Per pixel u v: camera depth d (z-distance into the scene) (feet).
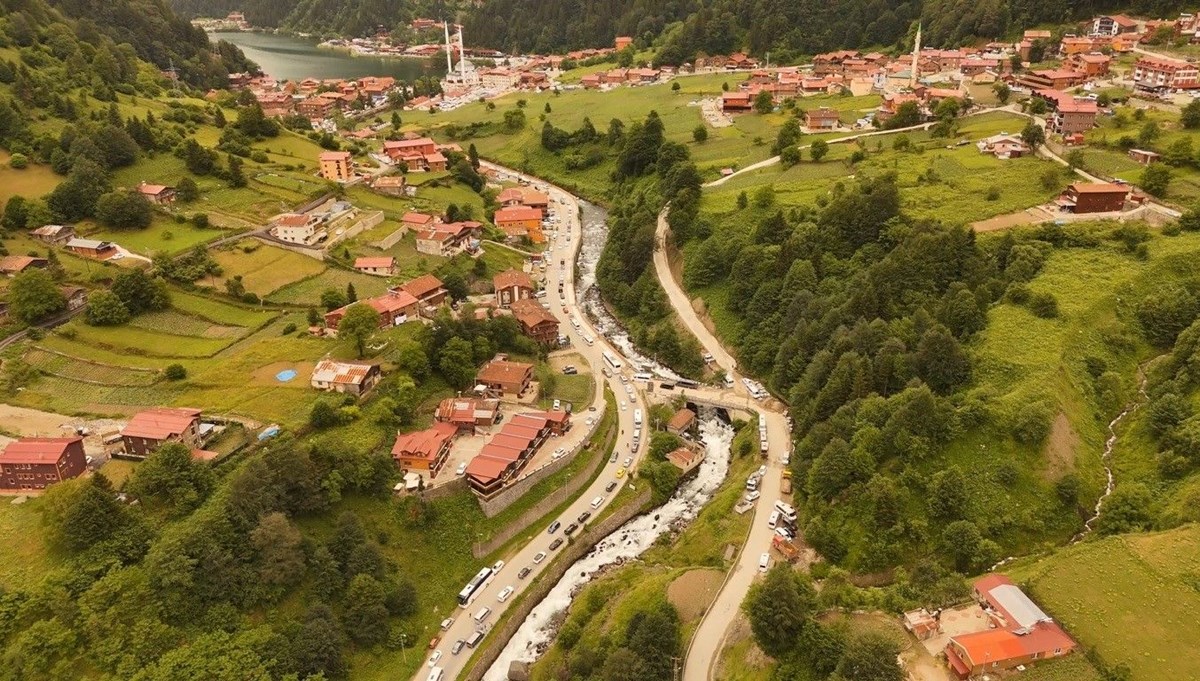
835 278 503.20
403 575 344.69
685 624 311.27
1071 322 400.88
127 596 282.77
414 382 429.38
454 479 379.14
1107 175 541.75
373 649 315.37
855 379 388.78
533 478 395.96
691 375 515.91
